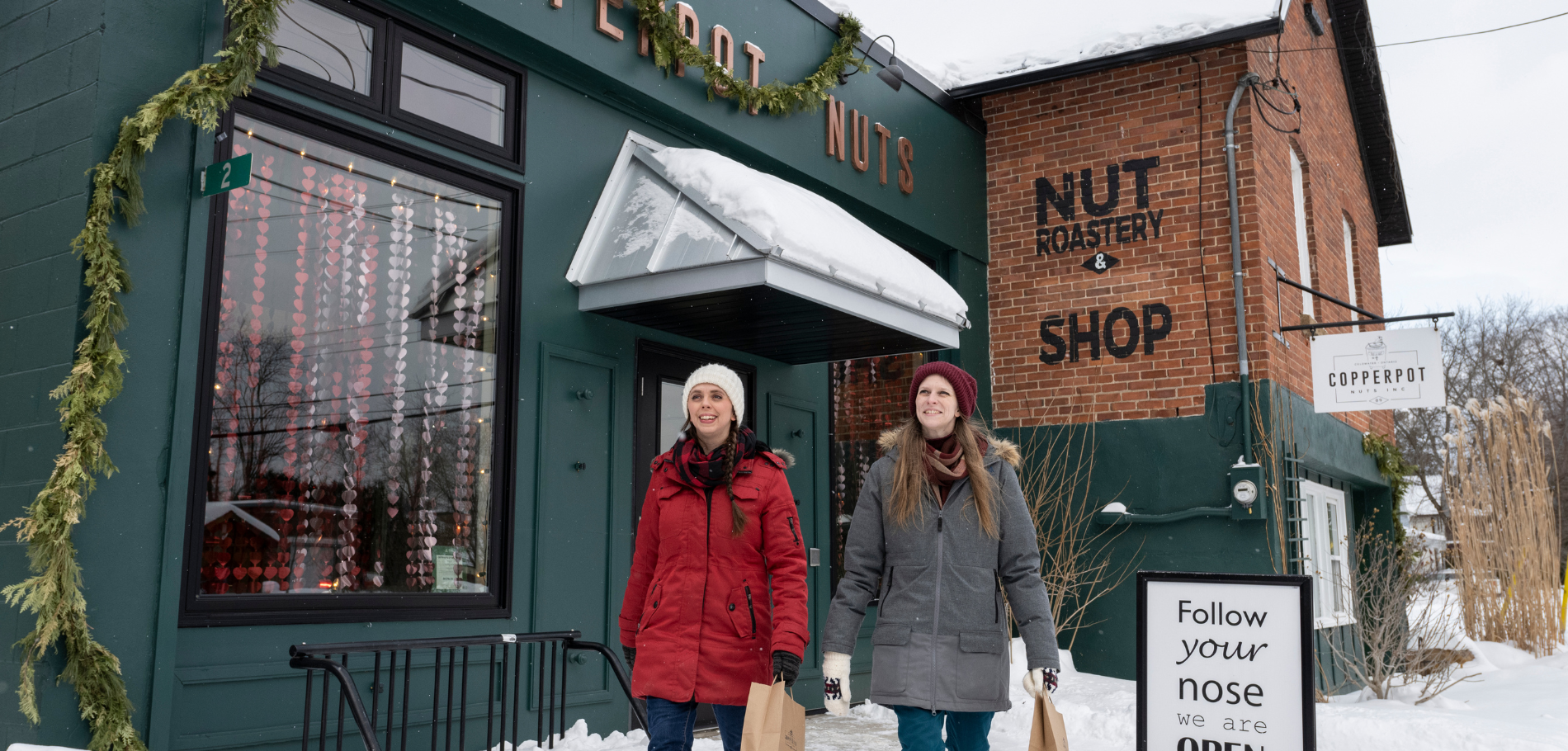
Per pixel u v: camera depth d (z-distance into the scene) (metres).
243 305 4.20
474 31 5.24
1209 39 8.35
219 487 4.05
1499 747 4.90
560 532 5.40
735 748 3.17
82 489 3.50
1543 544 9.85
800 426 7.34
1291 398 8.55
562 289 5.61
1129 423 8.70
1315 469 9.66
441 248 5.05
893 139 8.37
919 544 2.90
